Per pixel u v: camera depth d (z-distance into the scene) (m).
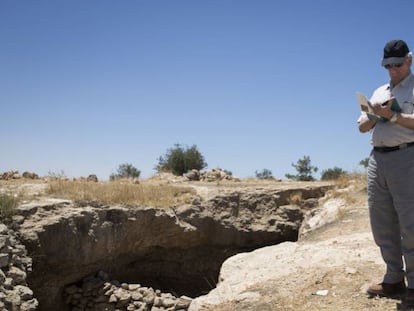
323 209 14.23
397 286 4.44
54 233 12.20
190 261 17.41
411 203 3.97
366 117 4.25
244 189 18.86
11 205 11.90
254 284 5.72
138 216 14.79
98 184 16.86
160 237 16.02
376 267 5.52
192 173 24.09
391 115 3.83
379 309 4.23
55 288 12.93
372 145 4.23
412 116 3.82
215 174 24.69
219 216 17.62
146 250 16.06
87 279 13.75
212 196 18.02
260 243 18.20
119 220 14.30
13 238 10.98
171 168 33.47
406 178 3.97
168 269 17.06
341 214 11.76
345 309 4.35
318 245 7.34
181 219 16.45
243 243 17.91
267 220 18.09
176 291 16.80
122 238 14.39
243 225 17.84
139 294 13.55
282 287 5.32
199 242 17.23
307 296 4.87
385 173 4.09
